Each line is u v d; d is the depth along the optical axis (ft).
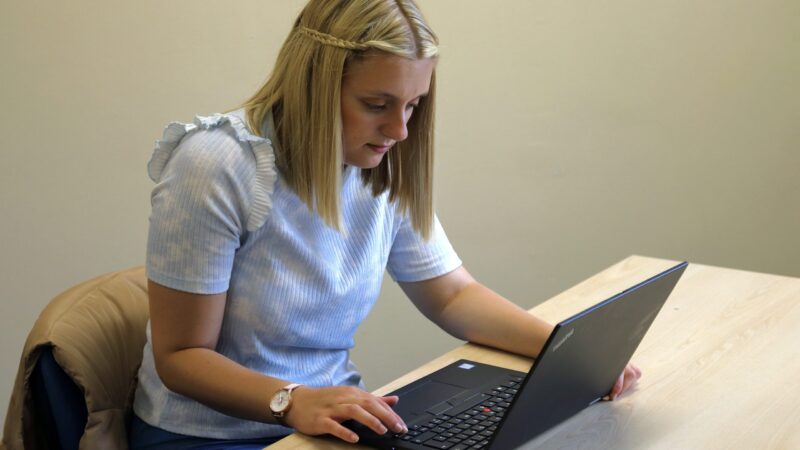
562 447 3.87
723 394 4.41
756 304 5.74
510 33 9.39
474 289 5.44
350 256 5.04
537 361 3.47
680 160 9.58
